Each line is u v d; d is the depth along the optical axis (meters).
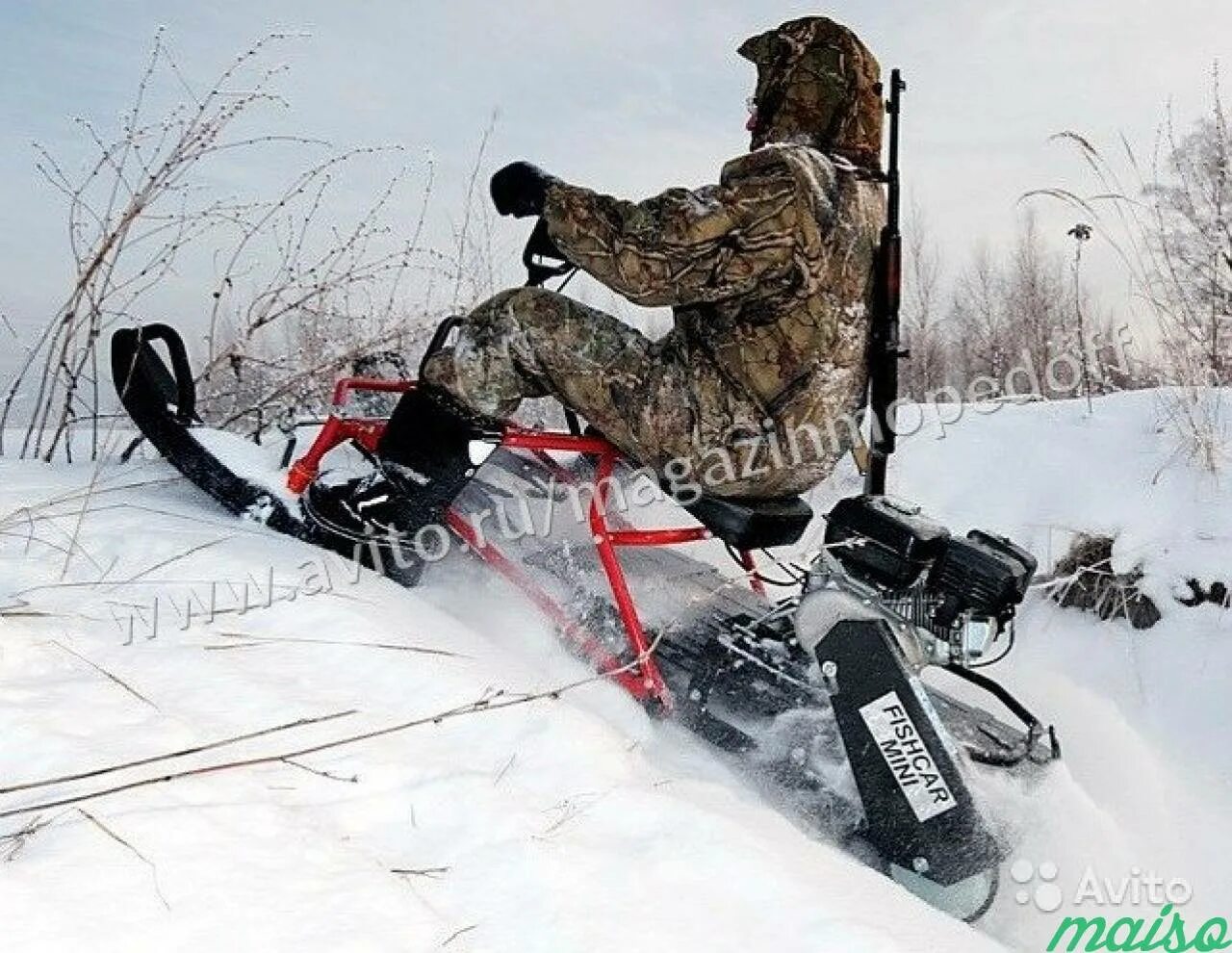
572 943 1.82
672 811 2.24
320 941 1.65
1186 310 4.54
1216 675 3.63
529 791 2.26
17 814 1.77
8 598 2.73
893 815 2.64
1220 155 4.55
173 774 1.92
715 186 3.02
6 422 4.22
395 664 2.63
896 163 3.14
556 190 3.16
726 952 1.88
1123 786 3.23
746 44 3.36
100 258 4.06
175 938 1.57
